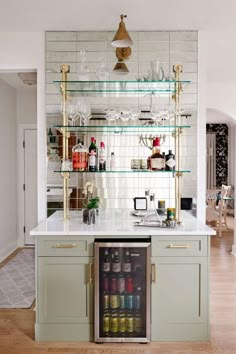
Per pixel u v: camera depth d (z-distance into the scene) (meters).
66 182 3.39
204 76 3.68
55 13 3.23
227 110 5.89
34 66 3.69
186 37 3.67
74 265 2.84
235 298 3.86
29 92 6.21
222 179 11.41
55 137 3.70
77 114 3.52
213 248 6.25
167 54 3.68
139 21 3.42
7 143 5.73
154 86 3.44
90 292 2.85
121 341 2.84
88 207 3.15
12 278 4.59
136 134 3.71
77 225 3.05
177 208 3.16
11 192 5.96
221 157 11.38
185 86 3.52
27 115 6.24
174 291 2.84
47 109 3.69
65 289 2.86
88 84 3.38
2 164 5.48
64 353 2.70
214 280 4.48
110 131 3.70
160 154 3.33
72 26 3.55
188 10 3.17
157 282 2.83
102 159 3.47
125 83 3.36
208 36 3.79
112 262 2.86
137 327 2.88
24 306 3.65
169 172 3.48
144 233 2.80
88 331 2.88
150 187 3.75
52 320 2.87
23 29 3.62
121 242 2.79
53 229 2.89
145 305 2.84
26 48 3.69
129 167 3.71
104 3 3.02
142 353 2.70
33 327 3.15
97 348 2.78
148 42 3.68
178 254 2.83
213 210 7.62
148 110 3.69
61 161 3.70
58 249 2.84
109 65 3.69
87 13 3.23
